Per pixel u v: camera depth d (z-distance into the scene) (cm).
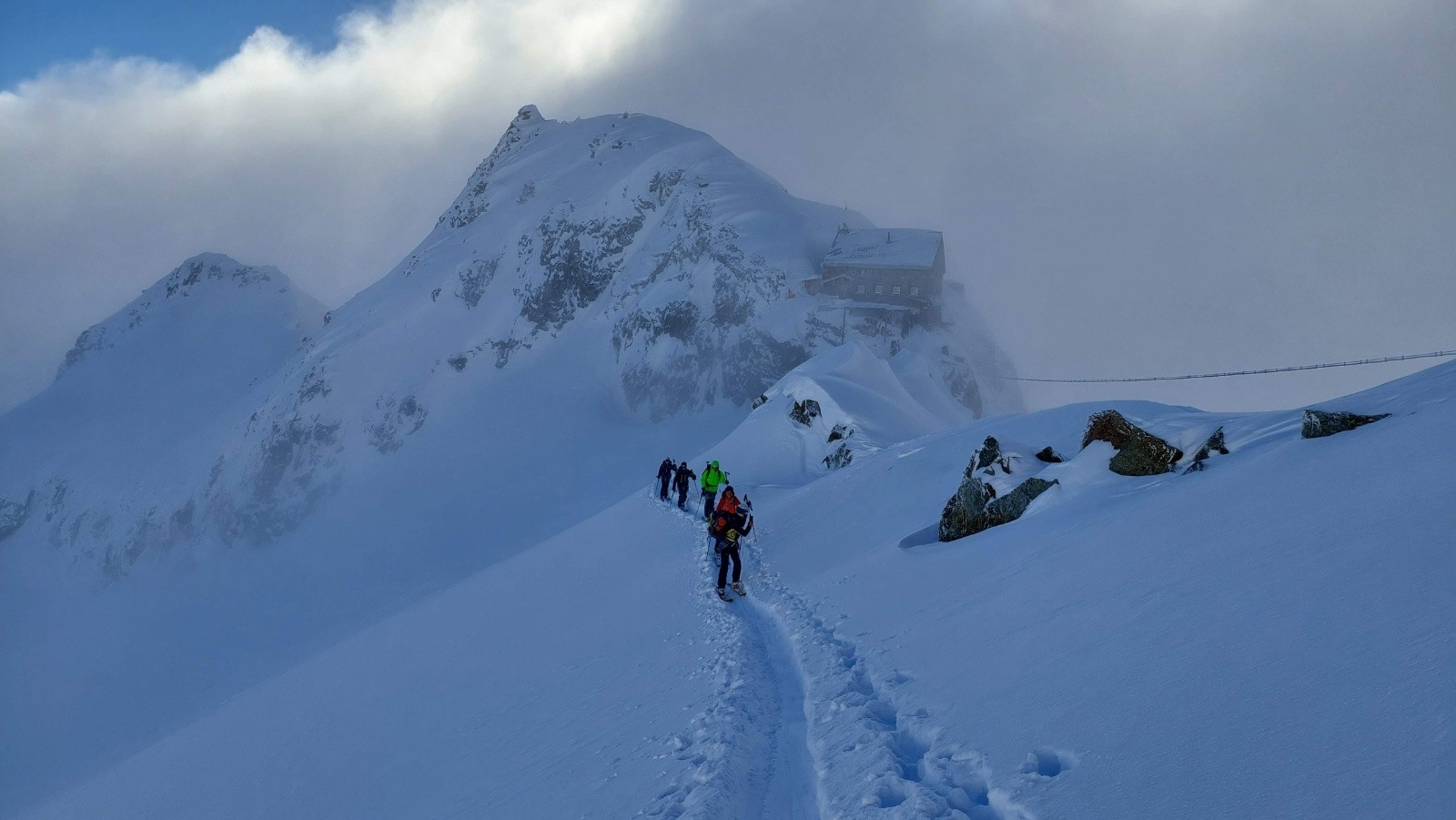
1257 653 420
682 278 13288
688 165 15975
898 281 11581
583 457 11862
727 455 3738
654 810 537
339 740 1500
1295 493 659
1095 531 860
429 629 2241
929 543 1351
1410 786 268
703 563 1691
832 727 615
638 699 885
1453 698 301
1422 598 385
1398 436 676
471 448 12725
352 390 14438
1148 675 457
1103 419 1194
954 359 11094
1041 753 430
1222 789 324
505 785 791
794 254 12756
